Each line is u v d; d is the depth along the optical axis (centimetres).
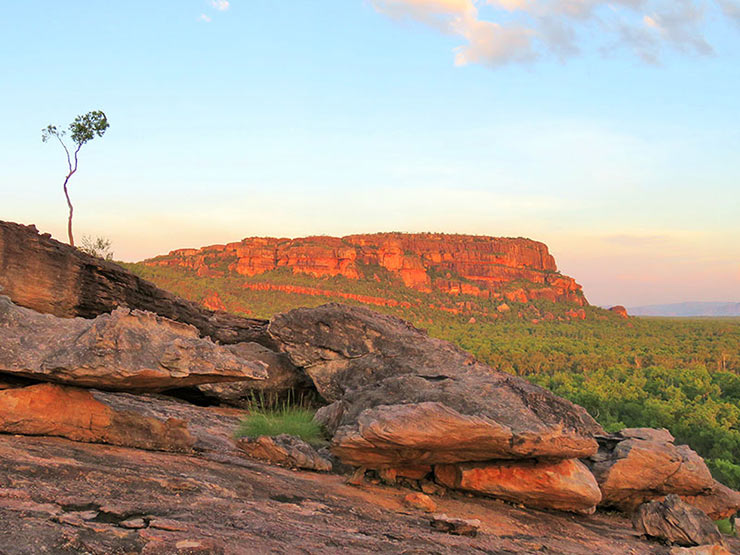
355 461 934
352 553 557
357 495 845
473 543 717
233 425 1223
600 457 1209
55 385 751
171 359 737
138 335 746
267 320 1920
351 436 893
